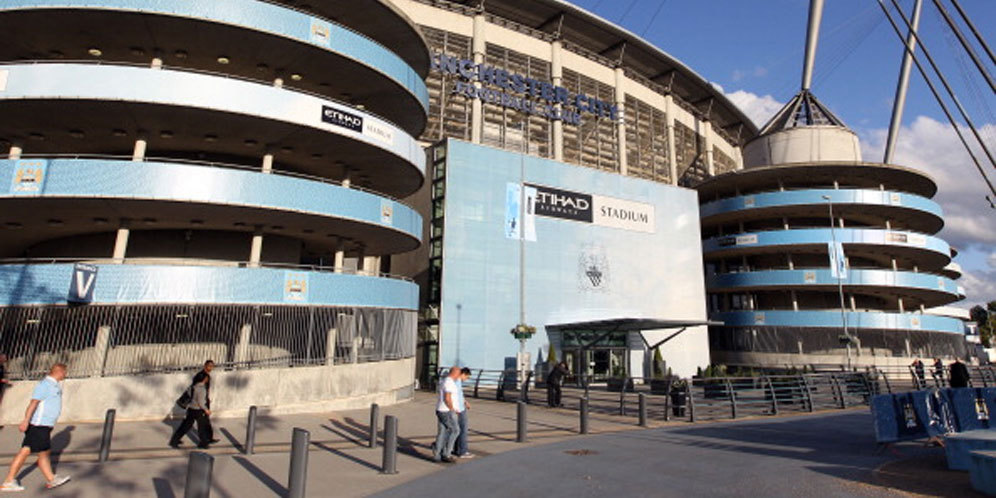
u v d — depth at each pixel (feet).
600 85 140.97
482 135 117.29
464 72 115.85
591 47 146.00
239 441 38.27
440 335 88.28
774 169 139.33
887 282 132.77
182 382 49.08
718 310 154.61
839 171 139.23
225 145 64.54
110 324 51.06
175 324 55.47
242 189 55.98
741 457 33.24
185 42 59.31
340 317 66.23
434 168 98.89
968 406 39.91
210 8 55.42
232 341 56.85
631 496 23.99
